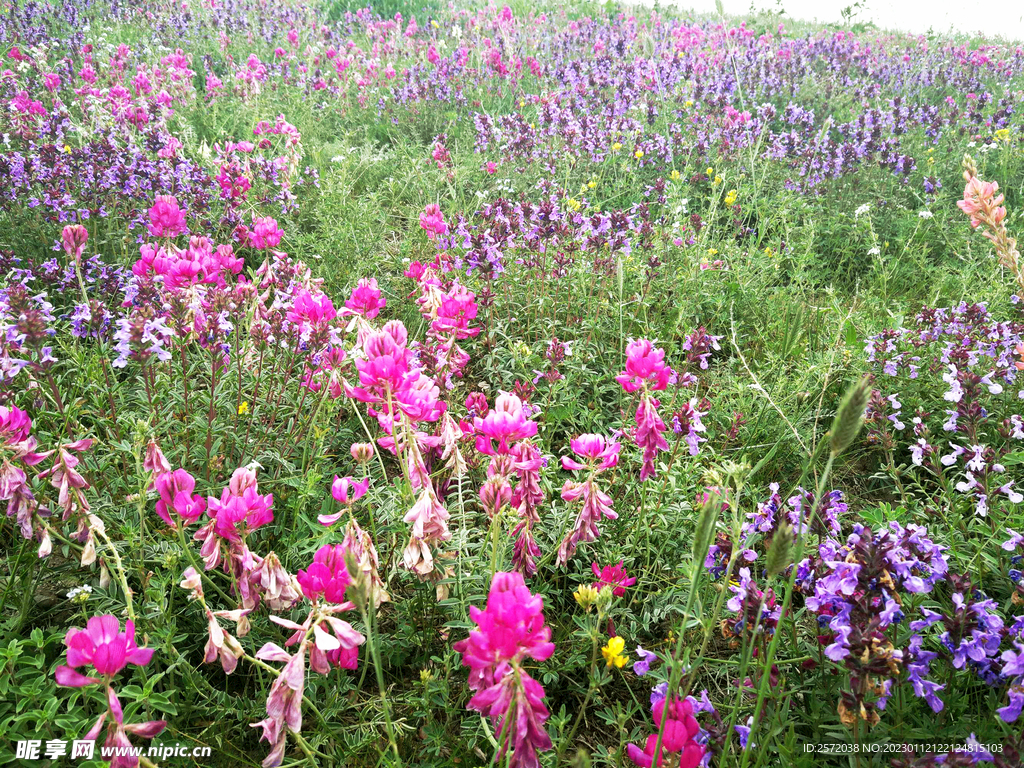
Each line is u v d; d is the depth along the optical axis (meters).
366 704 2.68
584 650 2.79
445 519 2.53
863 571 2.11
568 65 10.79
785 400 4.28
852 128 8.93
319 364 3.70
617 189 7.64
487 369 4.59
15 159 5.60
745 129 8.38
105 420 3.31
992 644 2.17
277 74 11.01
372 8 16.66
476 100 10.49
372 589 2.28
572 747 2.67
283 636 2.75
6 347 2.97
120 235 5.70
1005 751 1.98
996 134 8.43
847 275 6.72
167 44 12.86
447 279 5.40
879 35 17.28
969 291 6.03
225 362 3.86
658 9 18.89
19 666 2.54
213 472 3.27
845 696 2.03
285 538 3.10
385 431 3.92
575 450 2.66
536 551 2.71
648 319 5.43
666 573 3.22
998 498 3.07
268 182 6.94
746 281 5.99
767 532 2.59
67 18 12.90
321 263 5.90
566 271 5.40
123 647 1.82
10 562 2.79
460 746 2.48
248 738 2.57
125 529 2.63
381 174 8.08
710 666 2.94
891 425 4.27
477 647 1.73
